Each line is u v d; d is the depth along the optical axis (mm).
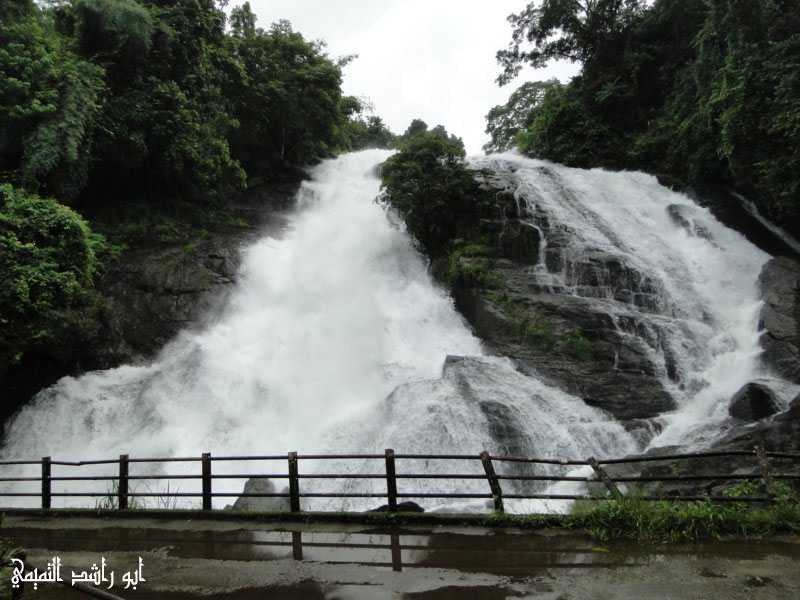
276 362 16719
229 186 26203
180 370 16266
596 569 5691
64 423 15414
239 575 6125
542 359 15664
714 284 18750
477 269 19062
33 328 15250
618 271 18172
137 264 19484
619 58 30453
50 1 22797
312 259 22000
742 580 5254
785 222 20609
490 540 6691
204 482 8461
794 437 10023
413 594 5398
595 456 12695
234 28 31172
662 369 15109
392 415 13609
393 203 22453
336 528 7477
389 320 18359
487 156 30375
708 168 23016
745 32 19812
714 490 9047
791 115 17375
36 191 17281
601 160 27547
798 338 14414
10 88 17391
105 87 20094
